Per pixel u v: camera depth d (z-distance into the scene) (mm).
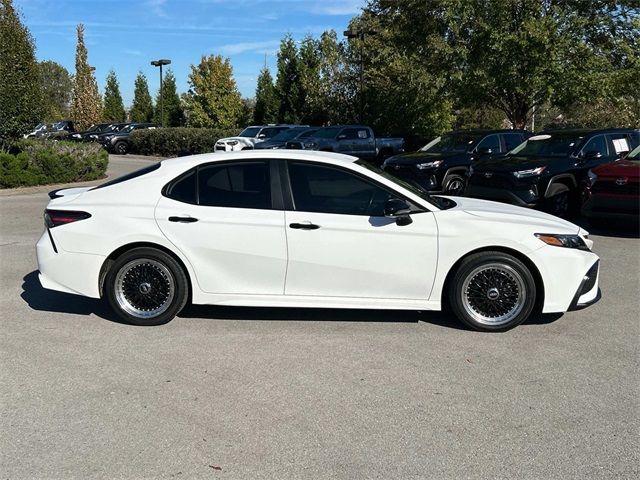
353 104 30391
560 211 11297
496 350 4895
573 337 5191
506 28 19484
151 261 5383
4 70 16781
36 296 6414
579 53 18875
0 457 3355
